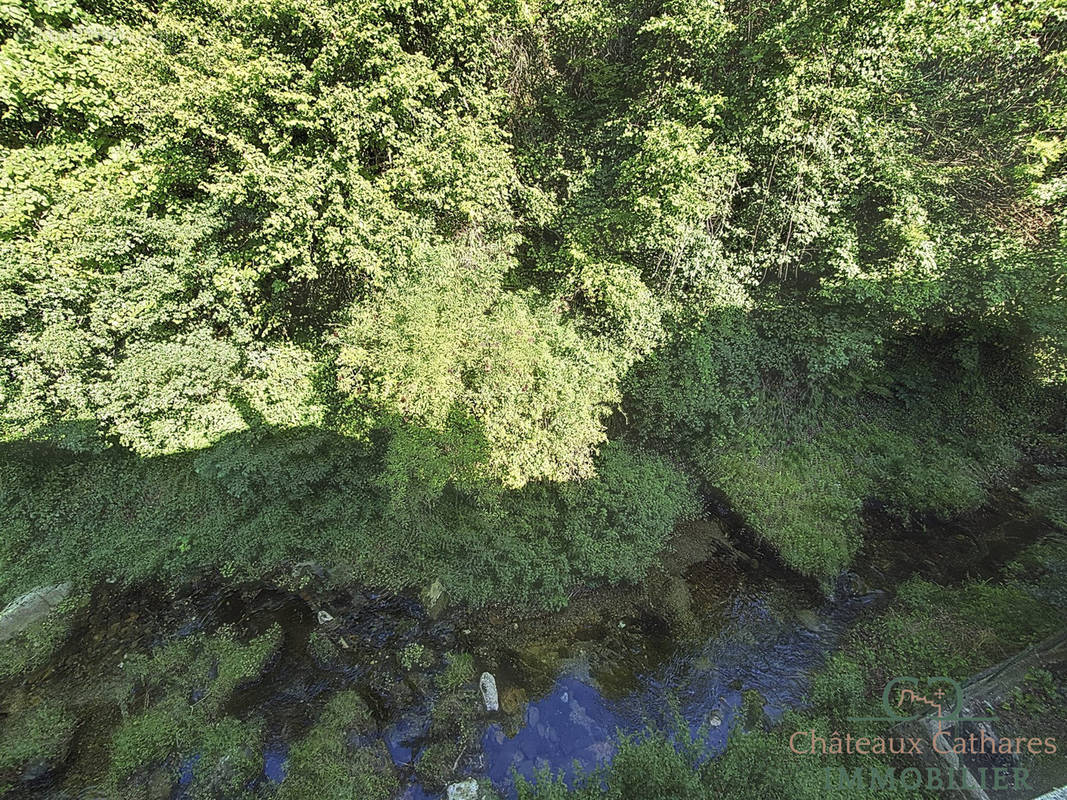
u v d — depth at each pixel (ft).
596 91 31.35
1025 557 24.09
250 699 20.16
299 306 32.07
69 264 23.71
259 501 25.93
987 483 29.14
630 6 28.60
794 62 24.12
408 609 23.95
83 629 22.77
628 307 26.30
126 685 20.30
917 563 25.41
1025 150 24.54
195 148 26.86
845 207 28.32
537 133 32.55
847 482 28.55
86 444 24.86
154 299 24.89
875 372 31.40
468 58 28.32
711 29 24.85
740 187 28.96
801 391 30.86
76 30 24.36
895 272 26.71
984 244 26.84
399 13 25.85
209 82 22.88
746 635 22.91
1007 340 31.30
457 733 19.17
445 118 27.78
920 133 28.22
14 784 16.67
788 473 28.45
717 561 26.55
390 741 19.02
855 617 23.06
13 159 23.67
